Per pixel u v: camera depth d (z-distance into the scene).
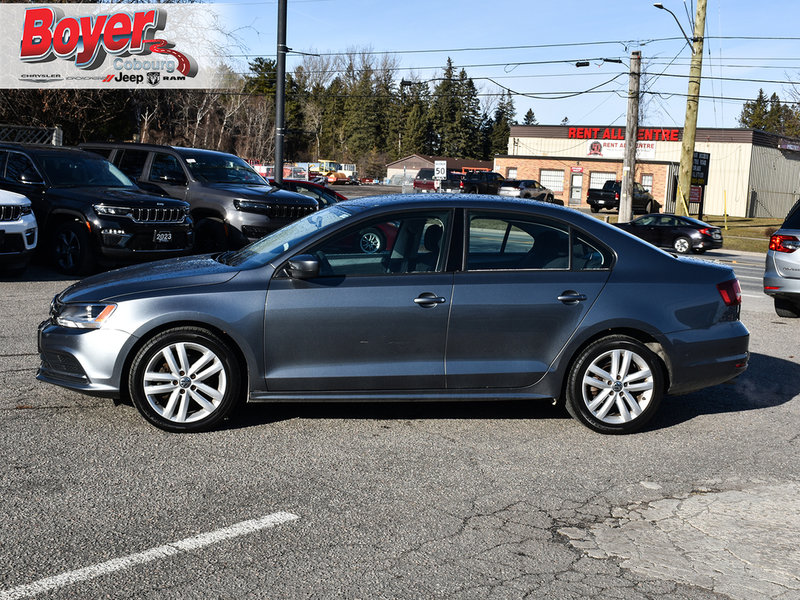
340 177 93.19
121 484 4.34
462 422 5.70
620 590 3.36
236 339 5.16
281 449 5.00
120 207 11.48
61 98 27.03
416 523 3.97
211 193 13.20
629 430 5.54
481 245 5.44
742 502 4.37
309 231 5.50
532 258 5.48
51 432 5.14
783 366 7.94
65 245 11.84
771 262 10.84
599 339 5.47
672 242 28.03
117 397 5.19
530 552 3.69
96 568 3.40
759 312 11.71
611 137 58.47
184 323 5.20
